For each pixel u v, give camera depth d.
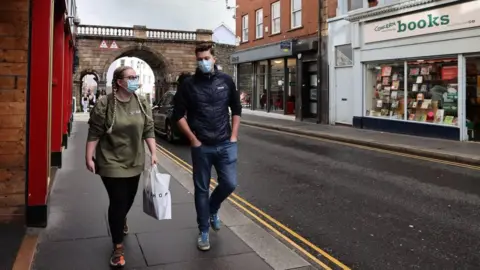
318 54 18.81
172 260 3.91
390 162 9.64
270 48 22.84
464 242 4.64
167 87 36.00
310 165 9.23
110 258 3.84
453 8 12.46
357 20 16.20
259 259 4.00
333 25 17.94
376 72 15.97
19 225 4.64
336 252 4.39
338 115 18.02
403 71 14.69
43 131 4.64
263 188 7.11
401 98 14.79
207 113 4.13
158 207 3.80
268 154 10.76
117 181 3.80
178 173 8.03
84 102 36.06
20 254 3.84
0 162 4.70
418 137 13.44
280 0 22.00
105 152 3.81
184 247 4.23
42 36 4.63
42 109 4.64
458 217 5.51
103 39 33.56
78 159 8.98
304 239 4.76
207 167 4.20
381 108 15.73
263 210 5.87
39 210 4.62
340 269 3.98
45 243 4.21
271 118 22.08
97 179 7.07
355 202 6.25
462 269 3.96
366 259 4.21
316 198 6.48
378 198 6.47
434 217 5.52
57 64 8.22
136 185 4.01
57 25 8.23
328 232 4.99
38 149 4.62
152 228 4.75
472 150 10.55
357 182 7.55
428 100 13.70
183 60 36.09
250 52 25.16
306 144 12.77
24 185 4.79
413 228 5.11
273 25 23.03
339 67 17.78
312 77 20.20
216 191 4.49
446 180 7.72
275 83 23.38
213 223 4.68
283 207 6.01
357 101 16.55
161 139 14.16
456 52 12.49
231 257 4.02
